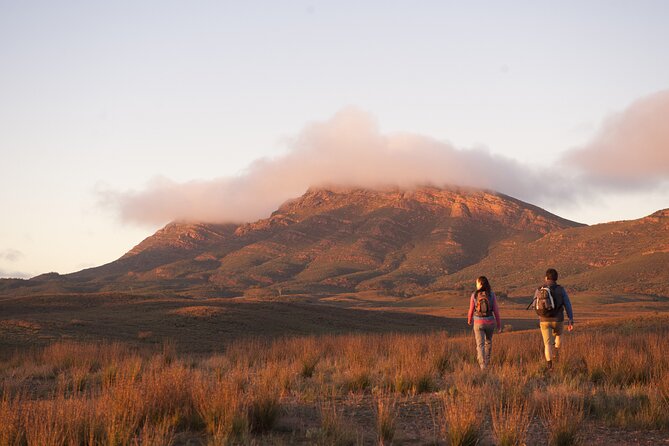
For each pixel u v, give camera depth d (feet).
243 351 60.70
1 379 47.26
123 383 26.14
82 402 23.73
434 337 65.00
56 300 246.27
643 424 24.41
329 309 266.36
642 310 645.51
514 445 21.16
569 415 22.99
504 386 29.43
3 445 20.20
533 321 370.53
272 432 24.14
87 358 58.59
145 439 20.45
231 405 24.16
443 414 26.86
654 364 36.29
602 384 34.42
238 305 237.04
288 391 34.68
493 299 41.34
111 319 169.78
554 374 36.63
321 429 22.89
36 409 22.44
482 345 40.98
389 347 56.90
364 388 35.68
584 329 99.14
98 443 21.12
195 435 23.38
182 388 26.50
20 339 108.47
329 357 57.57
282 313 226.58
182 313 187.52
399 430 23.84
